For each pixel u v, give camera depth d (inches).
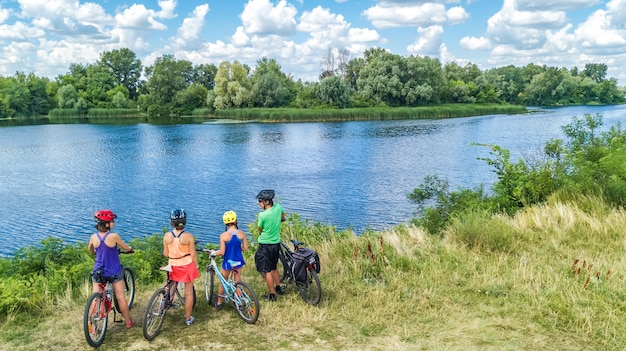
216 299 270.8
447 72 5172.2
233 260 252.8
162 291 238.7
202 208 887.1
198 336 235.3
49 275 337.7
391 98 3860.7
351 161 1397.6
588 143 615.8
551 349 212.7
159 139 2091.5
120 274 236.2
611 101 5610.2
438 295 273.0
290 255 275.6
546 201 507.2
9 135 2375.7
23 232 757.9
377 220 776.9
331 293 281.1
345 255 353.4
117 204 927.0
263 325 244.5
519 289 274.8
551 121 2733.8
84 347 227.9
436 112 3243.1
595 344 215.8
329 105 3496.6
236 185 1091.9
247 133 2310.5
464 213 509.0
